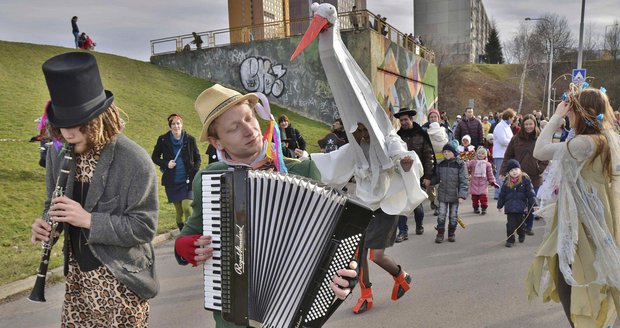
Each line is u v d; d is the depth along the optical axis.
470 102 22.50
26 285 5.56
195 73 27.50
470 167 9.59
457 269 6.04
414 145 6.68
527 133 8.21
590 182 3.34
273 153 2.34
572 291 3.28
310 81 24.58
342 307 4.89
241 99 2.25
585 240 3.31
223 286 2.11
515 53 68.00
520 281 5.50
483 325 4.37
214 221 2.15
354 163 4.67
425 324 4.42
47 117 2.47
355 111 4.57
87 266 2.52
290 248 2.07
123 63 26.09
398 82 26.25
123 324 2.55
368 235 4.61
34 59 22.47
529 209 7.08
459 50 83.31
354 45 21.89
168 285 5.69
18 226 7.89
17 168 11.06
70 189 2.52
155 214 2.61
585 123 3.36
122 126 2.61
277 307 2.07
